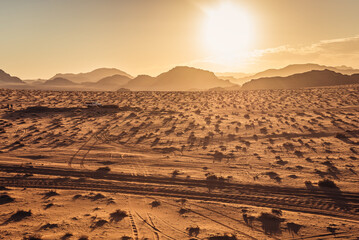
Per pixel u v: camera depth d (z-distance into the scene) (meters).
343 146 41.06
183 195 25.52
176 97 125.94
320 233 18.31
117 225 19.28
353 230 18.67
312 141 44.62
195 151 41.44
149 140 48.47
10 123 58.91
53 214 20.86
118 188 27.25
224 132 53.47
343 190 25.58
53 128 57.12
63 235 17.42
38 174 30.92
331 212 21.56
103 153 40.41
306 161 35.03
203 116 71.88
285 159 36.22
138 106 92.69
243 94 139.75
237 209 22.27
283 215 21.03
